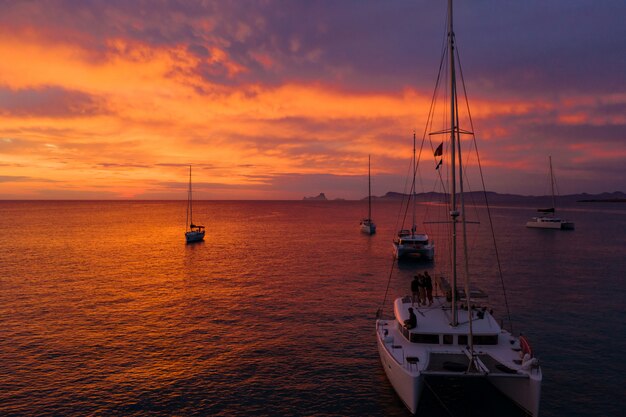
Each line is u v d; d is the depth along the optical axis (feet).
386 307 110.83
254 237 322.96
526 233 344.28
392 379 59.41
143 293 127.95
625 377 66.95
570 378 66.64
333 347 80.59
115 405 58.49
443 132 62.54
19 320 98.99
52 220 545.85
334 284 142.10
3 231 367.25
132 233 353.72
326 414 55.98
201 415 55.98
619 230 370.73
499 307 109.50
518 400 52.34
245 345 81.71
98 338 86.02
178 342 83.56
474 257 205.77
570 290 130.00
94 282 145.89
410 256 201.26
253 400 59.82
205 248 249.34
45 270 171.01
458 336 60.95
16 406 58.18
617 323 95.45
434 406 56.44
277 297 122.21
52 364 72.49
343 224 493.36
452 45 60.64
